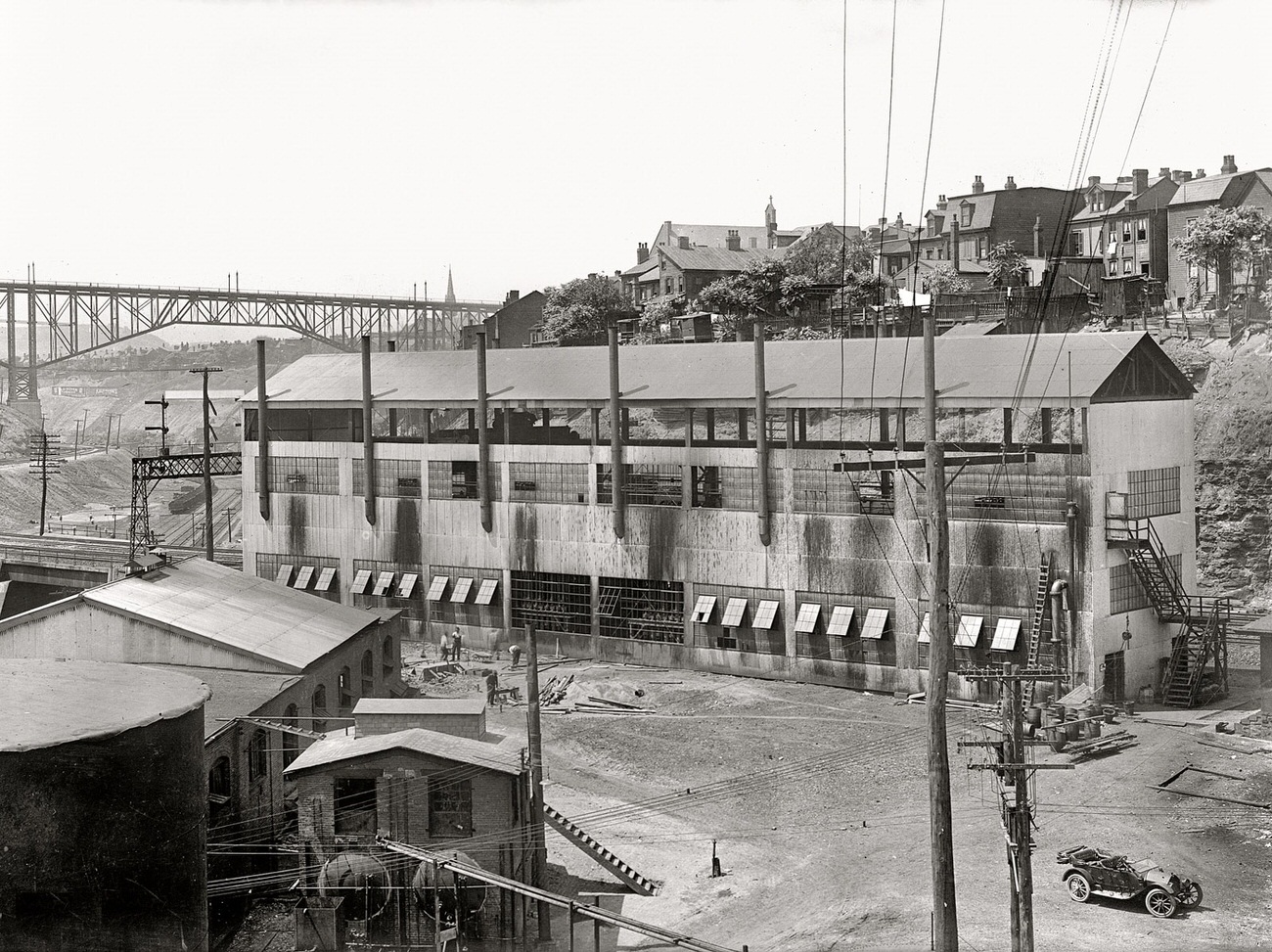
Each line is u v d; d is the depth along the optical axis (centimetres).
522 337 14462
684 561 7088
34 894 2353
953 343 6788
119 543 11056
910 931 3653
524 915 3734
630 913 4022
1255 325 9650
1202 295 10906
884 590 6438
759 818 4819
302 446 8438
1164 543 6431
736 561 6925
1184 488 6656
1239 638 7338
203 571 6669
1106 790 4816
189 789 2595
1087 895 3847
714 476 7144
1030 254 13475
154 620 5534
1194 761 5103
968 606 6184
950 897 2866
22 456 19600
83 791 2388
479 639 7806
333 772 3850
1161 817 4506
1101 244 12038
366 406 8138
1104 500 5931
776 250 15662
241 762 4494
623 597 7325
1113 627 5994
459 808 3797
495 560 7750
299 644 5741
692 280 14575
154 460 8550
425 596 8012
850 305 11638
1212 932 3569
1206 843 4247
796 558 6700
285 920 4034
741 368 7244
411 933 3628
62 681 2792
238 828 4431
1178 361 9581
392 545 8125
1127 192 12850
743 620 6875
